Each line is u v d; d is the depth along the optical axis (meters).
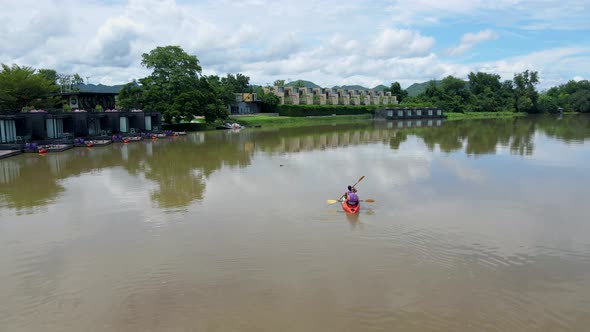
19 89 49.88
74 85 72.44
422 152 35.97
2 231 15.77
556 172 25.88
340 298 10.37
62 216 17.58
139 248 13.83
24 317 9.72
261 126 78.50
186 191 21.67
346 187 22.06
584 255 13.02
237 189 21.94
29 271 12.20
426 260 12.60
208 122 69.62
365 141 46.69
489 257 12.85
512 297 10.41
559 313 9.70
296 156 34.22
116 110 53.88
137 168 29.16
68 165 30.78
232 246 13.85
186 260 12.77
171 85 64.38
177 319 9.55
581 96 143.62
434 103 131.62
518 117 119.12
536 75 139.75
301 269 12.03
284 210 17.88
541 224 15.93
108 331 9.12
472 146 40.53
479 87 145.00
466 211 17.56
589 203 18.81
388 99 145.12
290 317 9.56
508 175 24.94
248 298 10.42
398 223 16.05
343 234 14.88
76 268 12.35
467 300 10.25
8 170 28.75
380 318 9.49
